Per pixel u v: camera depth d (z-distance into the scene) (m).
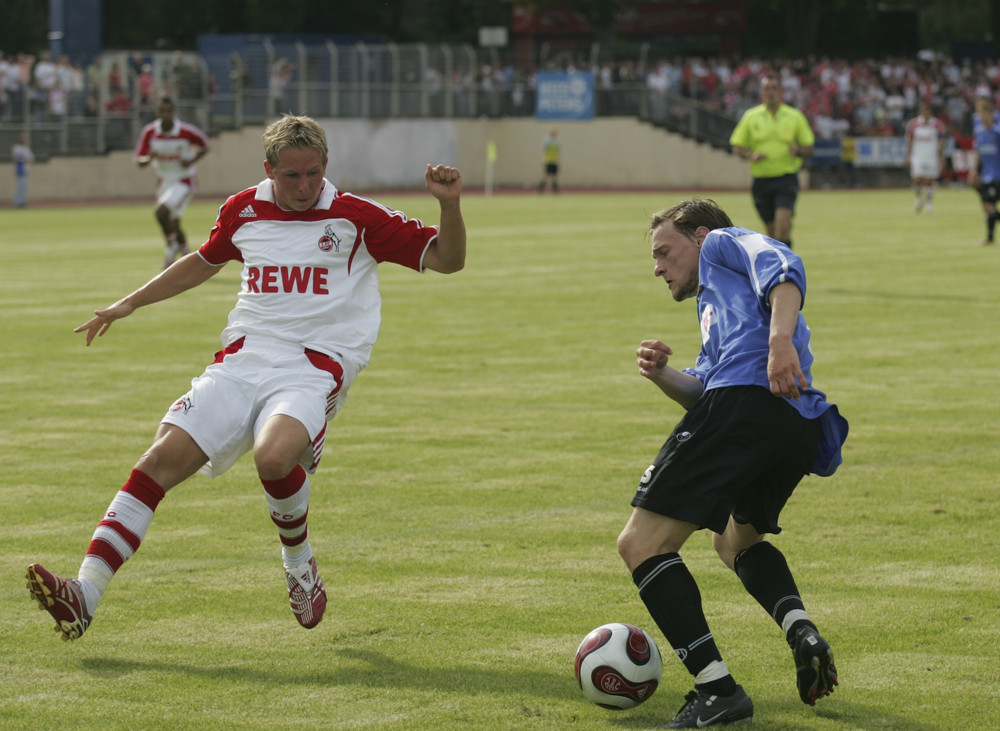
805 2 195.25
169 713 15.38
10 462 28.53
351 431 31.72
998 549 22.08
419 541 22.67
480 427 32.12
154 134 70.62
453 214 17.61
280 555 21.94
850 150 170.75
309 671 16.75
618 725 15.12
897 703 15.70
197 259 18.34
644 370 16.23
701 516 15.05
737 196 152.00
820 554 21.81
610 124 178.25
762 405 15.22
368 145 173.50
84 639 17.92
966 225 99.94
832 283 61.06
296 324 17.61
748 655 17.34
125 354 43.00
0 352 43.34
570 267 70.31
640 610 19.11
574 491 26.14
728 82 177.00
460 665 16.98
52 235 96.00
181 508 25.00
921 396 35.41
